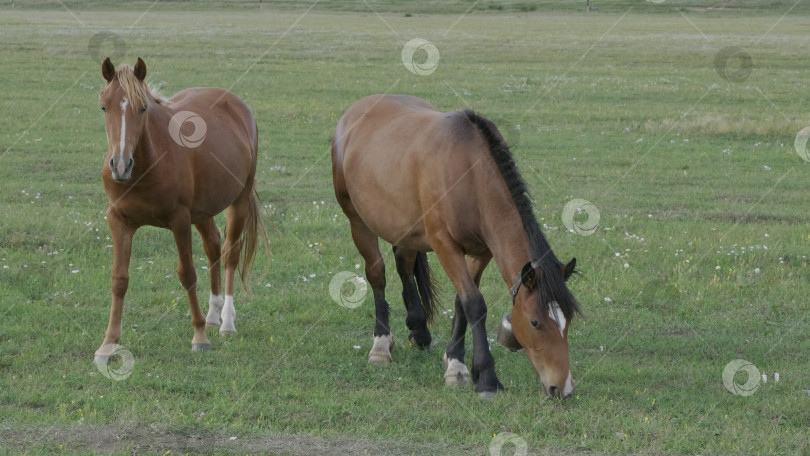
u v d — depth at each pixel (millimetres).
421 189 6441
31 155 14891
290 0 78312
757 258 9805
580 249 10000
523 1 77688
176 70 26859
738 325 7898
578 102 22594
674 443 5324
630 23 57031
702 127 18734
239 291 8719
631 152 16531
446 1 77500
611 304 8469
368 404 5926
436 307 7609
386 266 9547
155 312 7969
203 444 5180
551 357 5688
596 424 5621
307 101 21797
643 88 25203
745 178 14500
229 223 8234
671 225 11242
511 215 6078
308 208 11969
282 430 5453
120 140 6180
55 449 5020
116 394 5891
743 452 5246
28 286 8336
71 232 10125
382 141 7051
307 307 8328
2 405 5695
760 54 35250
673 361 7039
